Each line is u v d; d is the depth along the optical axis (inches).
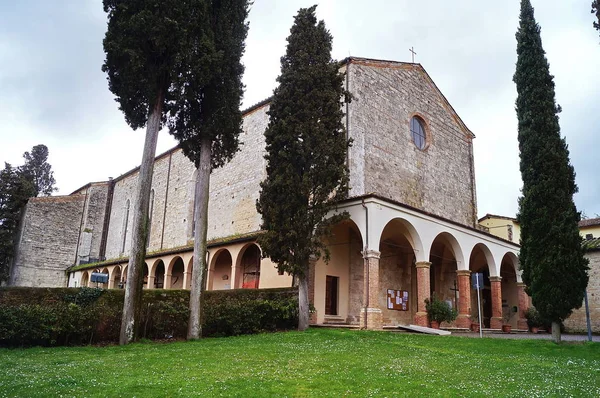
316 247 764.0
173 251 1245.7
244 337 667.4
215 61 677.3
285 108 786.8
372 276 754.2
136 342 605.0
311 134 773.3
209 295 737.6
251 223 1162.0
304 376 374.9
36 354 492.1
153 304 658.2
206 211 717.3
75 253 1891.0
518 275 1140.5
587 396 326.6
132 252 631.8
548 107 680.4
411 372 404.5
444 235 957.8
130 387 327.3
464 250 976.3
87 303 610.2
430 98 1267.2
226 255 1171.3
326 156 770.2
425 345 597.3
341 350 527.5
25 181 1806.1
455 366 444.8
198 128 735.7
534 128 681.6
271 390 326.0
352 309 940.6
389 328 817.5
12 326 536.7
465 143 1375.5
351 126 970.1
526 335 918.4
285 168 767.1
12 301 561.6
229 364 425.7
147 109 694.5
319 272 902.4
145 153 657.0
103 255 1909.4
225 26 723.4
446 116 1317.7
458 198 1279.5
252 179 1200.8
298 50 825.5
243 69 753.0
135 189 1809.8
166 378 358.3
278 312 747.4
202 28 674.2
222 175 1330.0
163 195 1595.7
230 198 1268.5
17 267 1720.0
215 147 776.9
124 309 610.9
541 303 644.7
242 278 1085.1
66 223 1897.1
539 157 667.4
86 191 2030.0
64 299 597.6
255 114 1253.1
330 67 816.9
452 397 317.1
